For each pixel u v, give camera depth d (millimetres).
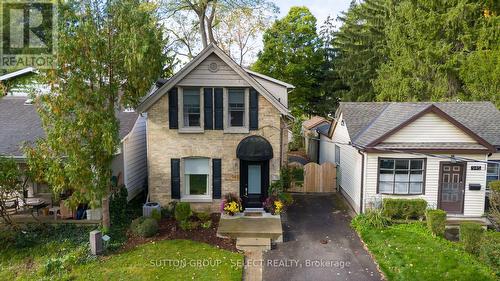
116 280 10812
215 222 15422
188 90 16250
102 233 13234
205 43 27156
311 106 38875
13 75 19828
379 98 29438
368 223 15172
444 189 16172
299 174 23000
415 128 15977
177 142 16406
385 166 16234
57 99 11781
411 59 25969
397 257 12281
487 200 17312
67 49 11562
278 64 35031
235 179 16609
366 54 33969
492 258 11734
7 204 14992
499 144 16844
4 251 12633
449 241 13805
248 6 26859
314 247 13422
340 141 21312
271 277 11211
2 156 13344
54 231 14016
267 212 16281
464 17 23531
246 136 16375
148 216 15453
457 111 19266
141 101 16078
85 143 12297
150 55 13164
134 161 18500
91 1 12422
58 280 10875
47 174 12188
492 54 22266
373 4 35219
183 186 16766
